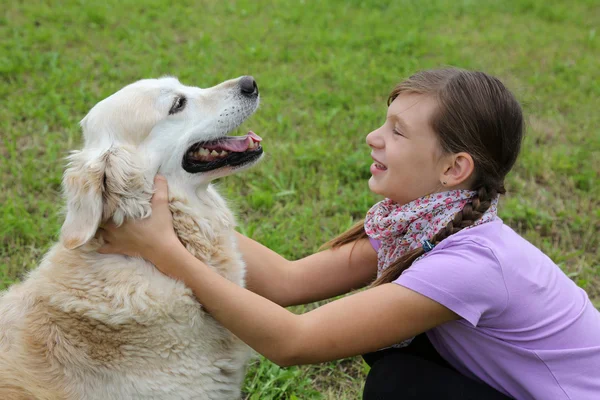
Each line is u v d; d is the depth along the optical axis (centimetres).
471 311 208
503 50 787
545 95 656
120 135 251
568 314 221
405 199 233
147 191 239
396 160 225
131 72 615
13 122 516
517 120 226
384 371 238
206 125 270
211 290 220
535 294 215
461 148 216
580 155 532
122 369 227
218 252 259
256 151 279
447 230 218
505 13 947
